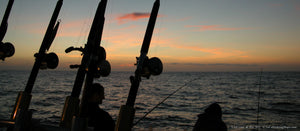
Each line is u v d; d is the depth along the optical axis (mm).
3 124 1464
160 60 1282
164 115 15961
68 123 1731
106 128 1889
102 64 1373
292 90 44438
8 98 21547
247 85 61375
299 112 18594
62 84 52375
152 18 1295
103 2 1253
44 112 15523
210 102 25531
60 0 2092
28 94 2010
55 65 2031
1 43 2209
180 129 11734
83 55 1297
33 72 2006
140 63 1243
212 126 3012
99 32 1178
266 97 32000
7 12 2418
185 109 19609
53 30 2047
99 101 1937
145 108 19656
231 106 22828
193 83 74125
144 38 1281
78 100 1774
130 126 1191
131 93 1219
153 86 57750
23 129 1416
